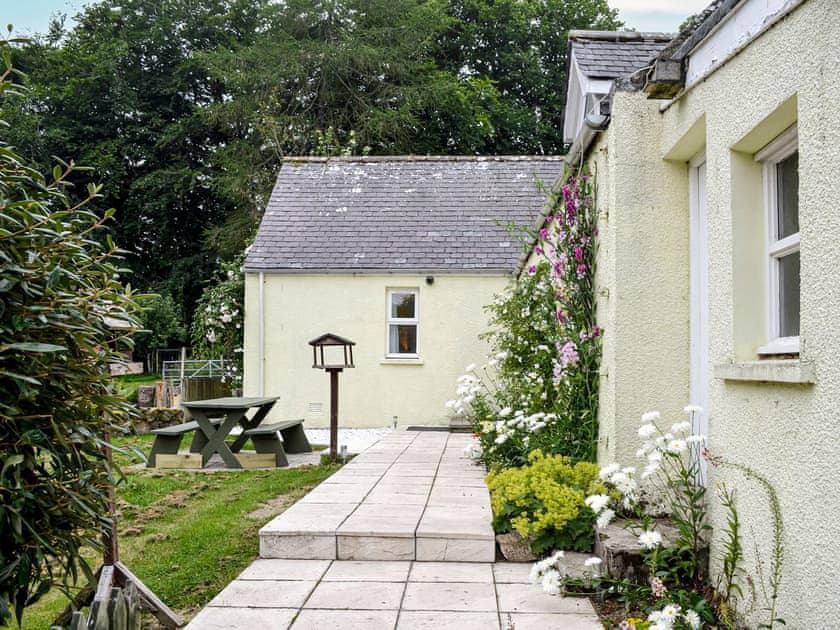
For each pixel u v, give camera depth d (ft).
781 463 9.84
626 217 15.64
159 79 94.63
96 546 10.60
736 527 10.80
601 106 17.03
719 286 12.25
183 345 93.81
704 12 13.98
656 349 15.56
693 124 13.56
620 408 15.49
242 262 52.11
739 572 11.14
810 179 9.01
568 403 18.85
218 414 32.65
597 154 17.76
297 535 15.94
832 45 8.52
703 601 11.25
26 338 8.82
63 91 87.92
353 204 49.88
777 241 11.62
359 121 80.69
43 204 9.91
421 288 45.47
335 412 30.81
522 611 12.59
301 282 45.80
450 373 45.21
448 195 50.42
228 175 83.46
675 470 14.76
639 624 10.91
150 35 93.15
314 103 83.92
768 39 10.31
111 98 91.20
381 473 24.11
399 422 45.34
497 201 49.70
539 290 26.61
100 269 10.04
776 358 11.18
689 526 12.43
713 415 12.34
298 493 24.12
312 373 45.60
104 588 11.49
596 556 14.90
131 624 10.50
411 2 87.20
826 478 8.64
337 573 14.85
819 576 8.80
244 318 47.65
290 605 12.94
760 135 11.14
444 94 81.61
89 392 9.81
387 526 16.22
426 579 14.40
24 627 12.62
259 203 82.17
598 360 17.66
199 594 14.12
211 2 96.84
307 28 86.17
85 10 96.89
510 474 17.61
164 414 43.60
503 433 23.11
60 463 9.37
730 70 11.75
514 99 95.30
